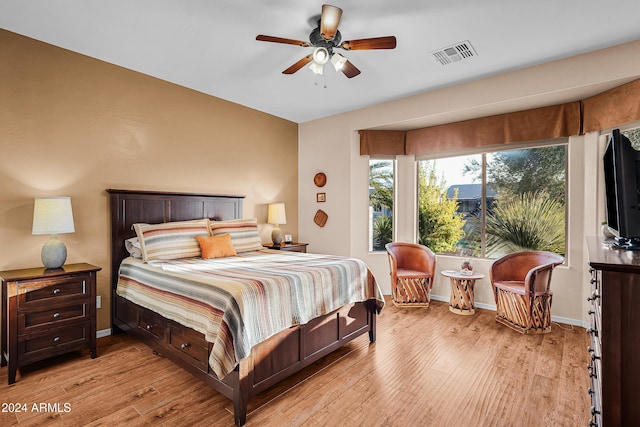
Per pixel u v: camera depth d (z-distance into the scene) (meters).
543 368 2.52
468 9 2.34
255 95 4.14
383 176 4.92
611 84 2.97
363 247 4.83
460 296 3.85
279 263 2.87
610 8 2.32
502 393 2.18
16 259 2.70
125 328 3.00
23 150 2.74
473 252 4.37
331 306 2.52
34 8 2.34
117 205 3.23
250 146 4.63
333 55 2.57
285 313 2.15
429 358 2.70
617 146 1.58
